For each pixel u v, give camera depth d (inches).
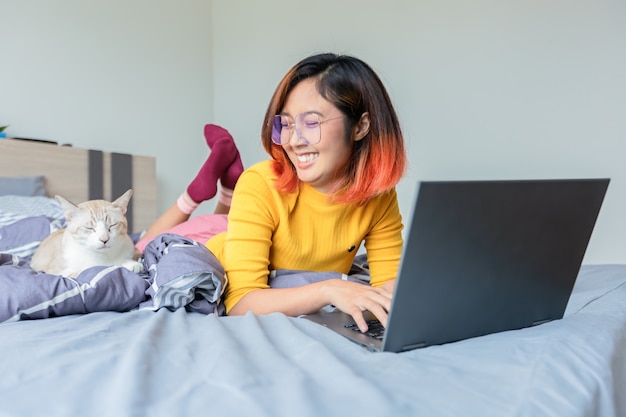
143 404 15.6
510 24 88.7
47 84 95.8
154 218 106.0
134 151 113.7
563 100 84.4
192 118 128.0
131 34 112.3
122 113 110.7
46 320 29.7
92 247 46.1
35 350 21.7
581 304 35.5
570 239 27.2
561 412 16.4
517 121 88.9
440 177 97.4
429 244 21.5
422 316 23.0
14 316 29.7
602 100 81.0
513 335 25.6
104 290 32.9
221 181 76.9
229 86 131.1
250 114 127.3
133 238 73.1
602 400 19.5
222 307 35.7
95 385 17.6
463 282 23.5
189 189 72.4
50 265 46.9
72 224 46.4
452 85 95.5
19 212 67.3
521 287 26.3
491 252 23.8
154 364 19.7
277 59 121.3
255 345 22.7
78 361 20.2
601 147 81.3
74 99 100.7
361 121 36.2
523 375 19.2
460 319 24.5
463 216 22.0
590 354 22.6
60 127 98.3
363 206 40.6
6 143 79.3
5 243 56.4
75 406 15.7
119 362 20.1
